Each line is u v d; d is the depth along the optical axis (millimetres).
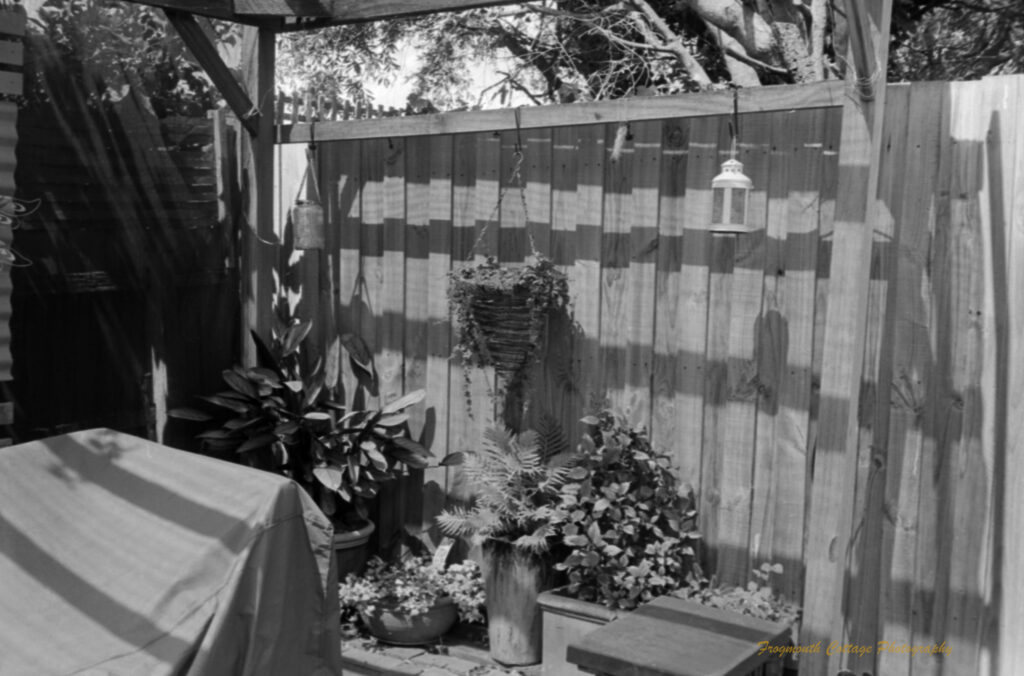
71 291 4582
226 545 2791
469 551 4852
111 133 4730
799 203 3867
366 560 5047
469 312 4453
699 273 4121
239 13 4727
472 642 4660
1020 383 3438
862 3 3180
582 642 3221
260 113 5020
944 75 7875
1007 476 3471
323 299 5281
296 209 4832
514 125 4254
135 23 4824
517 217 4613
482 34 8312
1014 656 3477
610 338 4371
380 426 4852
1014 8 7578
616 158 4090
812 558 3562
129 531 2893
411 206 4949
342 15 4566
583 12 7918
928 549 3639
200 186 5117
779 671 3480
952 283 3553
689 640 3244
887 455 3699
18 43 4082
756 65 6820
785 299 3922
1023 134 3402
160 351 4965
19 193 4371
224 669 2660
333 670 3012
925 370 3615
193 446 5141
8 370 4094
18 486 2914
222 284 5238
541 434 4539
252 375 4965
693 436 4176
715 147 4047
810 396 3879
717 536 4137
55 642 2537
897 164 3631
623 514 4195
